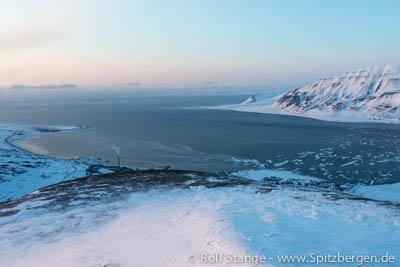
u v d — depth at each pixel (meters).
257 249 11.47
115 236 16.27
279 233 13.66
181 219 18.27
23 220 20.80
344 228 14.60
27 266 12.98
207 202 23.20
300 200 23.41
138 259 12.46
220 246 12.34
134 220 19.31
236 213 18.36
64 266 12.50
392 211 18.72
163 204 23.69
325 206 20.61
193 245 13.12
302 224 15.46
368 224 15.34
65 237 16.81
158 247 13.59
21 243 16.16
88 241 15.80
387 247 11.76
